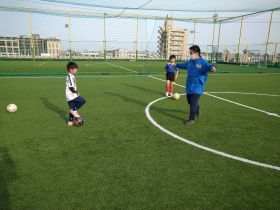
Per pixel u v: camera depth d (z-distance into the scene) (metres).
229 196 2.74
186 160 3.60
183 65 5.61
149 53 35.25
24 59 30.61
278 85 12.33
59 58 32.34
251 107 7.25
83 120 5.02
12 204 2.52
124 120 5.57
